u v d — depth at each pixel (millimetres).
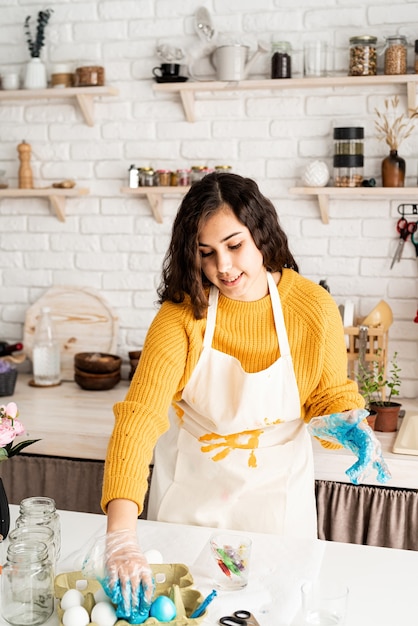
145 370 1729
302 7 3033
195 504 1902
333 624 1317
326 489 2535
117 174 3320
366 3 2979
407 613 1446
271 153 3139
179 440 1953
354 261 3111
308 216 3133
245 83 2996
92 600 1371
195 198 1670
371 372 2885
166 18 3172
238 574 1500
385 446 2527
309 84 2932
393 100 2992
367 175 3053
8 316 3512
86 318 3410
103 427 2717
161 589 1439
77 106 3320
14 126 3404
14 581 1408
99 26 3246
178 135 3229
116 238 3361
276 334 1814
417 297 3068
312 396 1882
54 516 1596
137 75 3236
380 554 1688
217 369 1819
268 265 1811
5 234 3488
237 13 3096
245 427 1883
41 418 2820
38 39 3238
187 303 1789
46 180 3406
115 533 1430
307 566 1616
